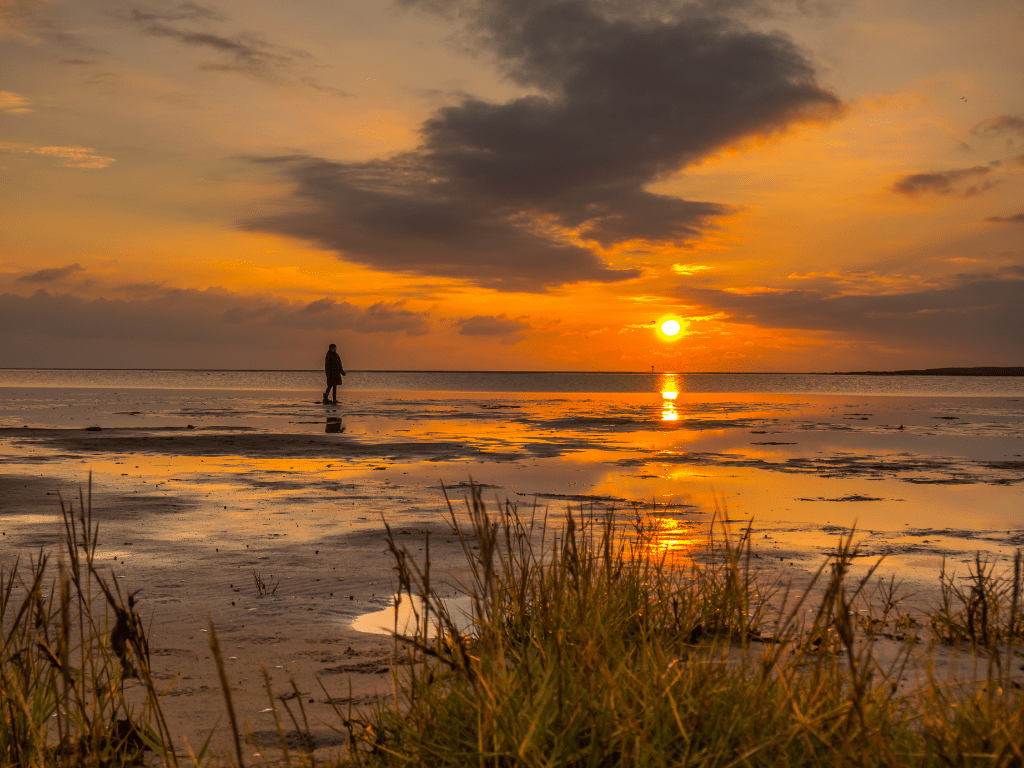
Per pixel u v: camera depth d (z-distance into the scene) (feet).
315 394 184.55
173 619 17.07
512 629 12.84
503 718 8.52
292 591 19.54
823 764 8.21
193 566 22.18
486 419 93.61
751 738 8.31
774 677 10.37
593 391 248.93
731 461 50.44
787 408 128.57
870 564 22.33
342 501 33.65
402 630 16.11
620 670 9.64
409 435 69.10
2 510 30.58
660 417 100.27
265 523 28.68
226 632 16.12
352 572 21.52
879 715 9.03
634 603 14.42
